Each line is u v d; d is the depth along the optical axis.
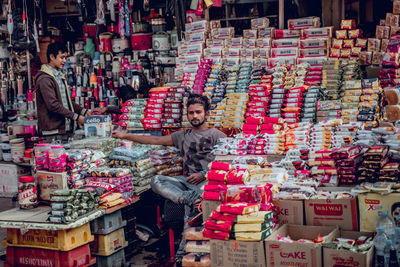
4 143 6.69
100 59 7.89
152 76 7.55
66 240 3.84
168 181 4.30
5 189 6.56
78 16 8.45
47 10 8.27
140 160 4.95
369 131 4.02
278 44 6.12
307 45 5.99
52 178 4.32
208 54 6.41
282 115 5.07
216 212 3.31
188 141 4.45
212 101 5.59
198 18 7.13
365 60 5.93
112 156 5.03
